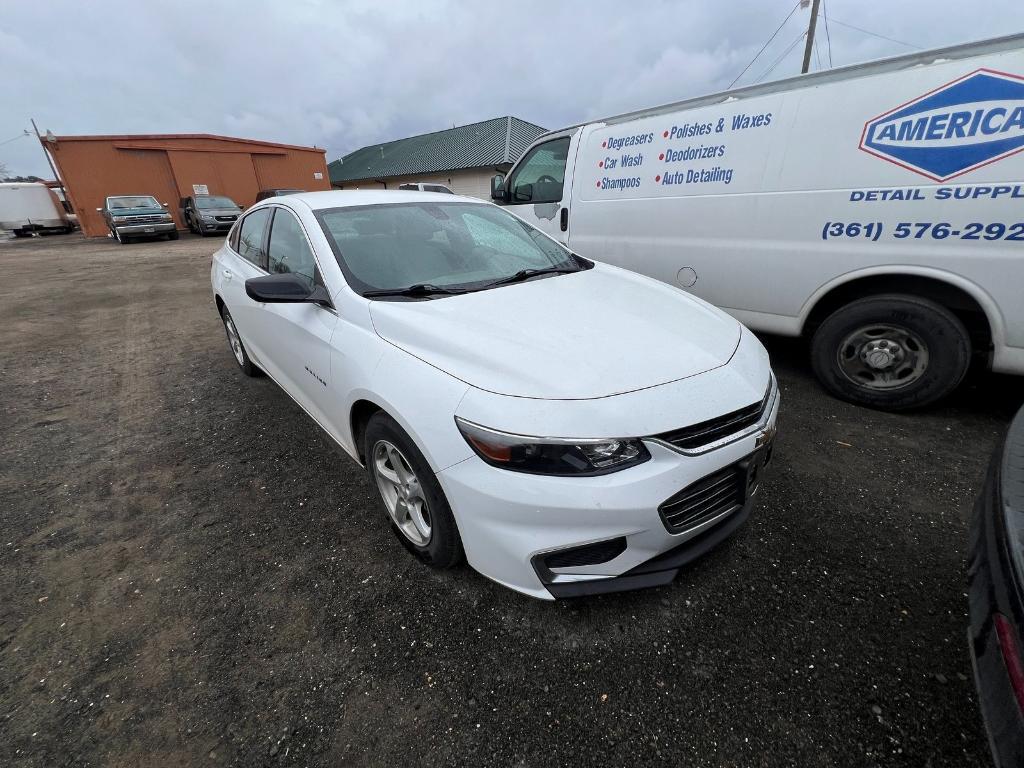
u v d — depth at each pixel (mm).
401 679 1658
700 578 2006
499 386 1666
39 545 2359
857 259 3133
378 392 1896
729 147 3572
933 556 2084
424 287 2320
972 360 3191
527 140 28219
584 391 1638
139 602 2010
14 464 3074
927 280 2996
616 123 4363
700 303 2521
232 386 4145
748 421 1834
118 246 16766
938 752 1396
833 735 1449
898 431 3059
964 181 2697
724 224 3686
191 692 1640
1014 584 1072
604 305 2275
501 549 1661
